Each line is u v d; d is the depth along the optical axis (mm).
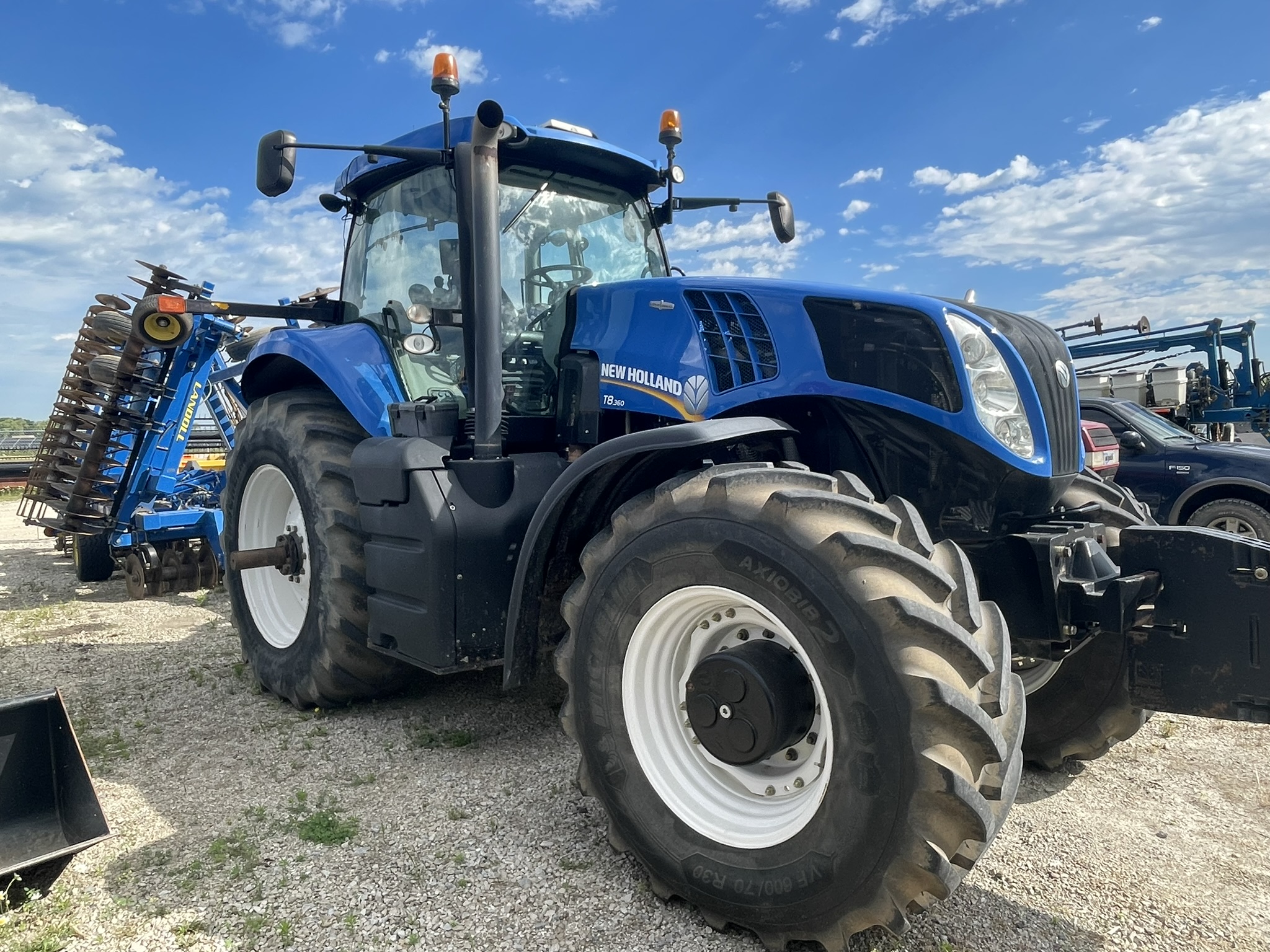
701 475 2355
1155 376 13250
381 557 3322
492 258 3088
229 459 4602
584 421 3346
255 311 4672
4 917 2301
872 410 2764
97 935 2238
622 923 2271
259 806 2961
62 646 5199
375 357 3939
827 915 2027
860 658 1946
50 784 2705
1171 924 2256
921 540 2098
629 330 3266
